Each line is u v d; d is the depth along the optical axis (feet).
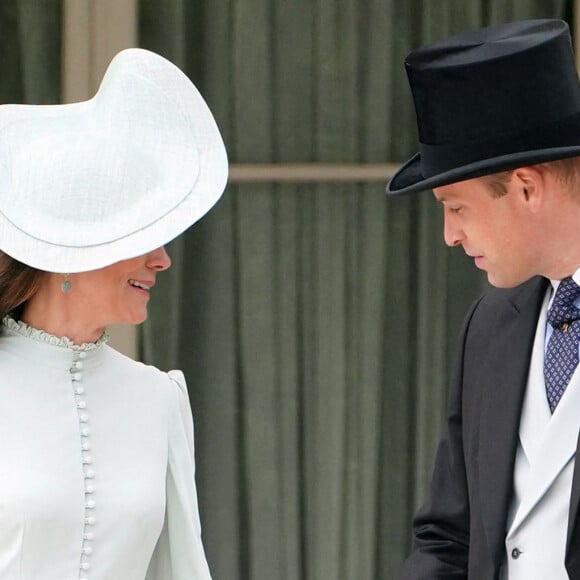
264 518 52.85
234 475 52.70
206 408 52.54
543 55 32.53
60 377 32.99
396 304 52.75
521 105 32.60
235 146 52.19
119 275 32.50
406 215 52.60
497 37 33.55
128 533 32.91
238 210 52.31
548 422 33.91
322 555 53.01
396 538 53.16
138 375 34.47
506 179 32.81
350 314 52.70
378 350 52.75
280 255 52.44
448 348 52.95
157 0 51.60
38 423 32.48
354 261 52.60
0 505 31.58
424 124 33.76
